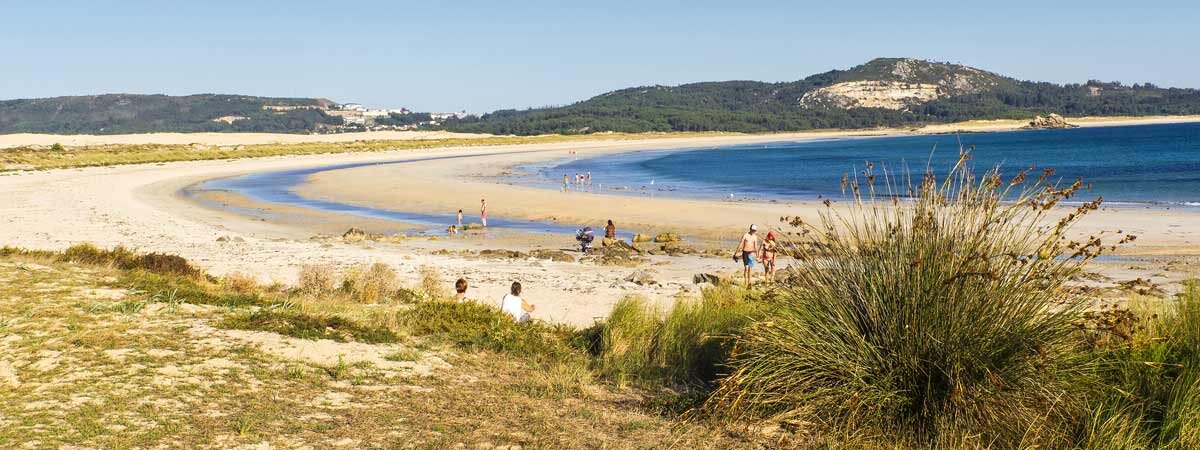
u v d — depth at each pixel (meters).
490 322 10.11
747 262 18.52
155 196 51.22
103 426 5.59
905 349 5.80
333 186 60.69
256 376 7.10
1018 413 5.45
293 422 5.92
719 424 6.07
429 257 24.78
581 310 15.22
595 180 69.44
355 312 11.18
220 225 35.06
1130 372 5.68
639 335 9.15
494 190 54.75
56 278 11.64
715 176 74.56
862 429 5.74
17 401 6.06
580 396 7.15
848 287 6.22
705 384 7.79
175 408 6.07
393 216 40.66
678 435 5.92
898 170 77.75
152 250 24.66
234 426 5.73
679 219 36.09
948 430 5.46
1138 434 5.29
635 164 100.25
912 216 6.07
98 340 7.96
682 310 9.28
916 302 5.77
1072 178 59.06
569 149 156.75
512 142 186.12
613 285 18.92
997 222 5.92
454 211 42.44
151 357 7.46
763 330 6.41
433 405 6.56
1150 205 36.88
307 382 7.04
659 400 6.87
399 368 7.75
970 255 5.63
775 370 6.21
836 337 6.04
